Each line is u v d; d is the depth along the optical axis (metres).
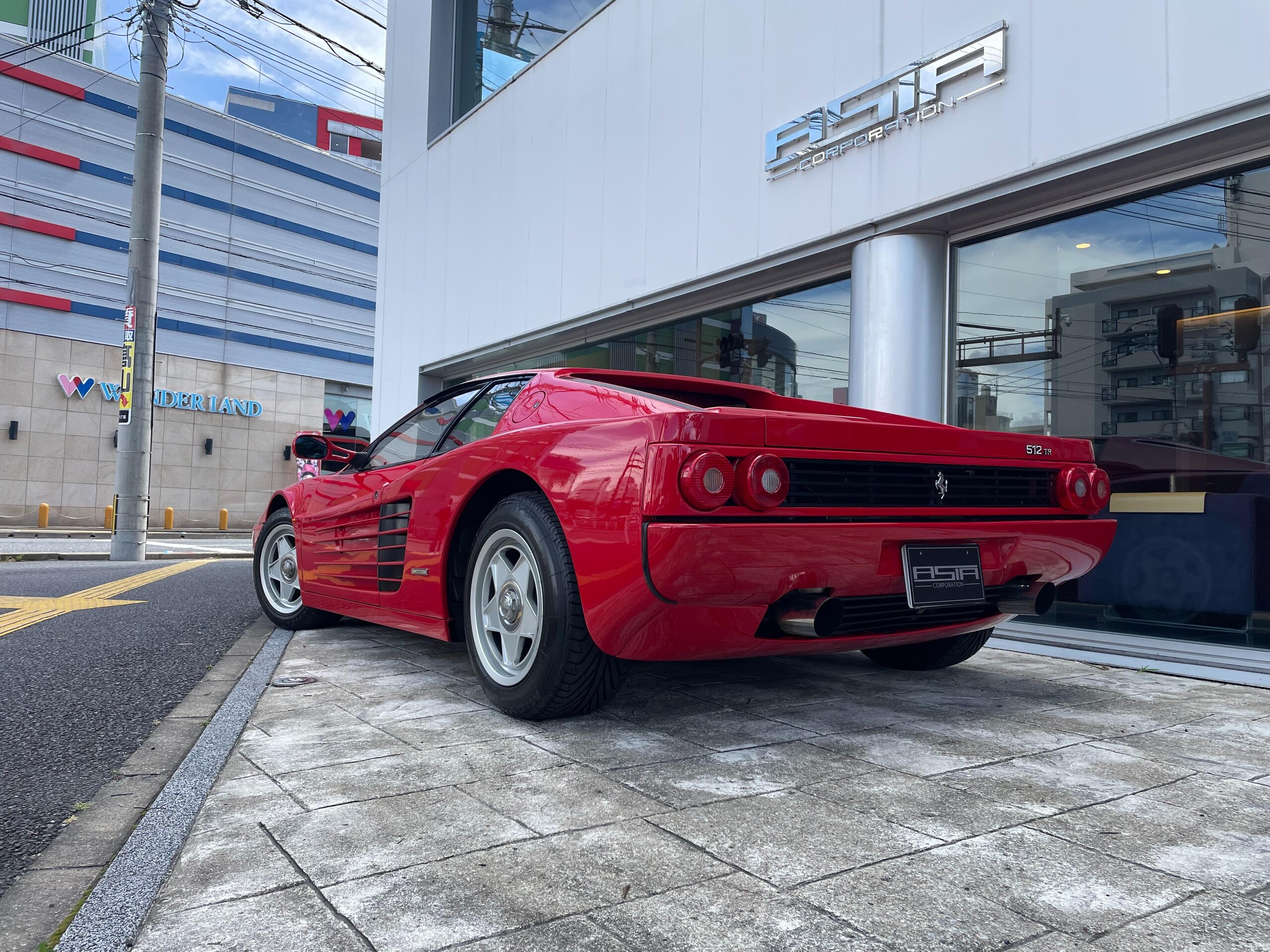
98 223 27.42
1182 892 1.29
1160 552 3.78
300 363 33.06
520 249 8.02
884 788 1.78
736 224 5.61
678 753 2.04
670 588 1.87
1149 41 3.51
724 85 5.73
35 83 26.02
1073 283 4.11
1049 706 2.58
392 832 1.52
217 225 30.66
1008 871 1.36
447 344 9.23
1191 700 2.68
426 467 2.83
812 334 5.45
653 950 1.10
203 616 4.79
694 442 1.87
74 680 3.02
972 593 2.25
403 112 10.40
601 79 6.98
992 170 4.08
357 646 3.70
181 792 1.74
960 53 4.21
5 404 20.69
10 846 1.53
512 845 1.46
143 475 10.54
